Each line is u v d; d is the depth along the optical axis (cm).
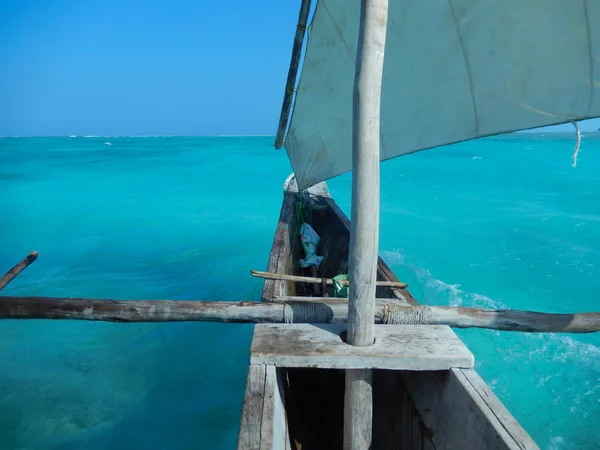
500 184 1695
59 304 300
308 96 536
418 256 878
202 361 528
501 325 286
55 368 507
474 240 977
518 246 935
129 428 420
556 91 340
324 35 487
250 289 732
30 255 402
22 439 403
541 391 473
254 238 1032
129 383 486
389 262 838
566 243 954
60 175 2005
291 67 536
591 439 413
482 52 375
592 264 832
